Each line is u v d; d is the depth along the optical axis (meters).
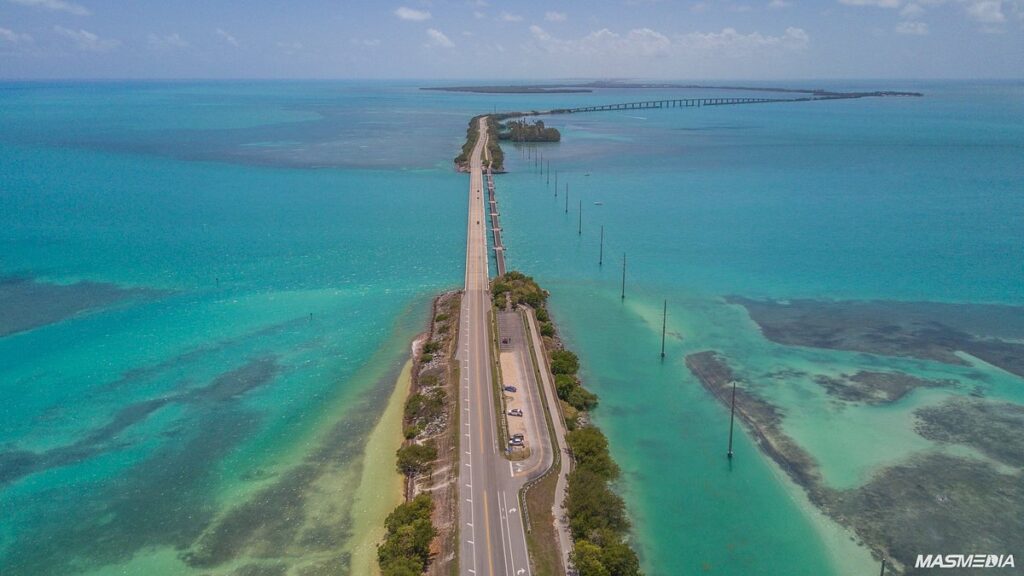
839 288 123.06
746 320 109.06
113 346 99.75
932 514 62.28
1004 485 65.88
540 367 89.44
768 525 61.53
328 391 86.88
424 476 67.44
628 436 76.31
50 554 58.75
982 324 105.31
